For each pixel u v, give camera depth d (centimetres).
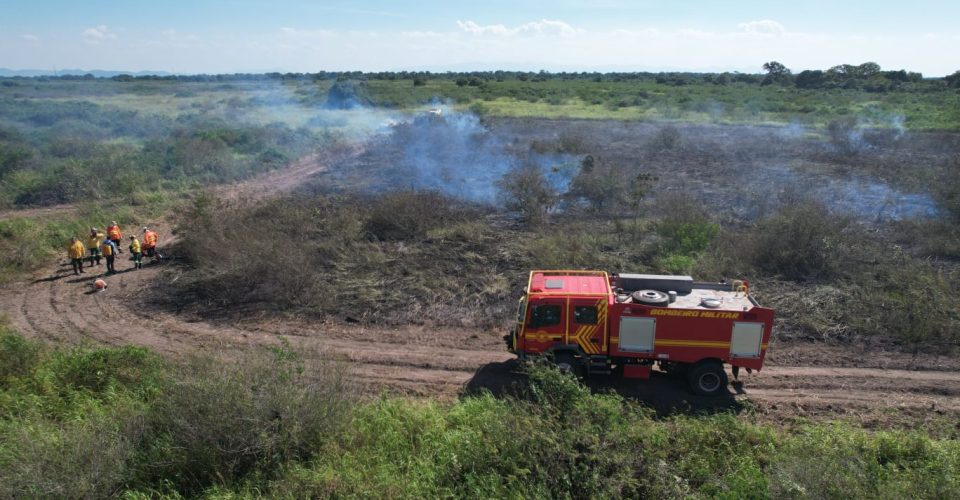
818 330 1367
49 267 2030
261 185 3055
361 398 1067
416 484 801
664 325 1114
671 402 1115
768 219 1984
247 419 848
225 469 845
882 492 741
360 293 1655
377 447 910
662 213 2241
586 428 822
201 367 934
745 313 1087
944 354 1275
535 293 1158
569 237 1984
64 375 1102
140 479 831
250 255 1762
